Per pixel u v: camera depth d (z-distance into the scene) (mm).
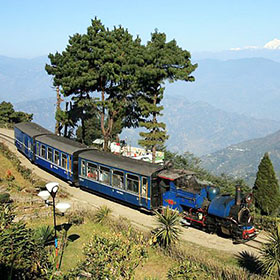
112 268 9266
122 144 42344
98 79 33281
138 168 21656
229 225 17703
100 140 42375
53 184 13773
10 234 9680
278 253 13414
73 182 26562
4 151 33188
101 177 24281
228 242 18141
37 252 9922
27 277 9055
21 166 29438
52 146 28844
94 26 32875
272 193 22547
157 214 17188
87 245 10305
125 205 23656
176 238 16672
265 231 20000
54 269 9453
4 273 8891
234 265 15242
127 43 33844
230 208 17766
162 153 36188
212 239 18500
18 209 20500
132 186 21953
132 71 31188
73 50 32938
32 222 19391
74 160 26281
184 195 19828
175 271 11508
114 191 23281
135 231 18266
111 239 10227
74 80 31562
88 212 21172
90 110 37938
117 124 42344
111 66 30469
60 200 23578
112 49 31844
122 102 33031
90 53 31609
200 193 19250
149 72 28047
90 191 26141
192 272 11461
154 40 31000
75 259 15273
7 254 9336
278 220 19797
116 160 23562
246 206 17844
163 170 21328
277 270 13195
